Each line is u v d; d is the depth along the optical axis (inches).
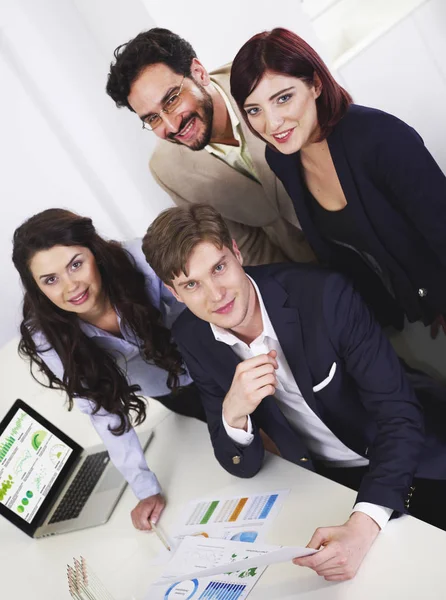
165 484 71.3
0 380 106.5
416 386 83.7
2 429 78.4
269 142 77.7
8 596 68.6
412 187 74.2
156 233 57.3
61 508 76.9
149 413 85.3
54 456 81.0
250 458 64.3
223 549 57.4
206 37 74.6
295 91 73.7
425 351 84.9
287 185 80.1
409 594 47.0
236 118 78.4
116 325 76.8
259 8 73.0
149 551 63.7
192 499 67.4
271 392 58.9
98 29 80.1
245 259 89.1
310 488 60.7
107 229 96.6
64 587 66.1
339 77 76.3
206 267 56.3
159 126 82.6
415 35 75.7
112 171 91.4
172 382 78.9
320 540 52.0
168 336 76.7
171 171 86.1
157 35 76.4
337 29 80.5
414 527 52.2
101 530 71.0
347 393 63.6
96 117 87.0
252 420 66.8
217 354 65.8
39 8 83.6
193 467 71.6
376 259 80.4
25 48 85.9
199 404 81.7
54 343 72.8
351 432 65.1
